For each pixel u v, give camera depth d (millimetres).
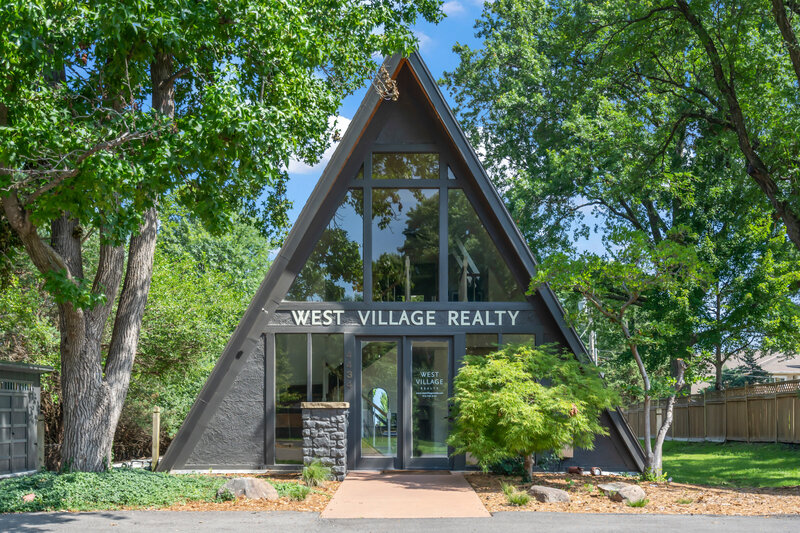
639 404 38844
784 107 19031
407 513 11008
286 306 16062
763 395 24516
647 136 24438
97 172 10398
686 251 14602
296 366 16000
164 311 23328
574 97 22531
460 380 14375
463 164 16469
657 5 19141
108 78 12977
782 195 18359
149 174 10781
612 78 22500
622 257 15156
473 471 15773
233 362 15898
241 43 12867
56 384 23812
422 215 16531
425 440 16016
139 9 10352
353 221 16438
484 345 16219
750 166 18641
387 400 16109
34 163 11328
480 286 16312
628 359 26547
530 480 14359
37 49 10227
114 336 14609
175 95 16188
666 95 24703
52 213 11461
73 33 10750
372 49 16203
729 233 24438
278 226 19984
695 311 22688
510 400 13086
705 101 23141
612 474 15727
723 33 18281
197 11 11422
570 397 13781
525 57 28625
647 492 13461
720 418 28094
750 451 23359
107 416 14133
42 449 18531
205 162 11180
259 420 15766
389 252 16422
